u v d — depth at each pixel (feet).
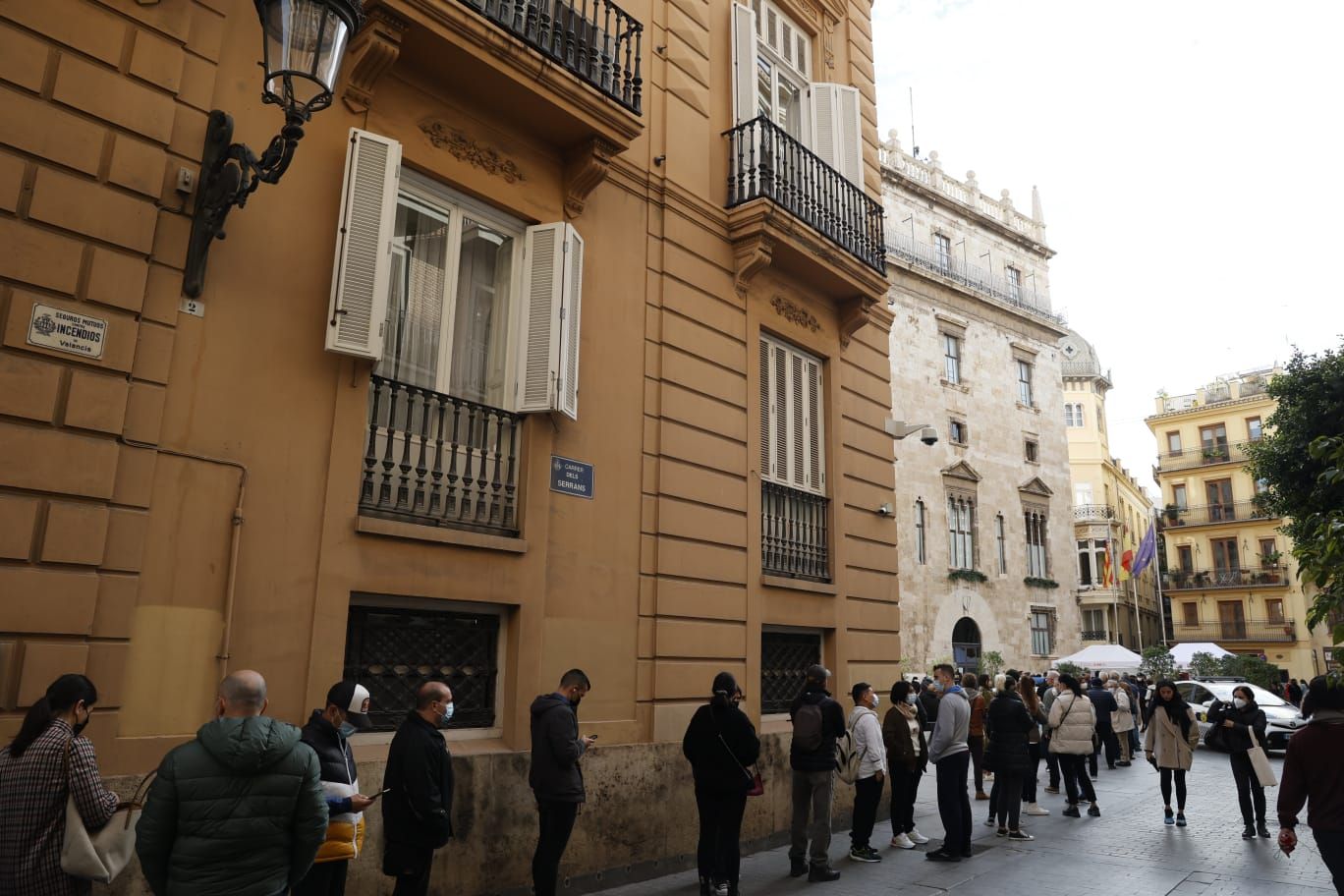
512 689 23.03
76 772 12.24
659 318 29.22
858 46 43.24
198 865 11.02
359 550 20.21
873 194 42.29
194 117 18.58
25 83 16.08
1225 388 171.63
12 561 14.99
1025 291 117.80
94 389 16.24
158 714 16.67
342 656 19.58
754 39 34.91
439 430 22.48
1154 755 34.37
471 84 23.75
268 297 19.51
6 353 15.31
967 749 28.27
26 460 15.29
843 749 27.07
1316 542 16.16
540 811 19.93
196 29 18.93
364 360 20.79
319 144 20.94
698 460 29.50
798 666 33.63
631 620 26.45
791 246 33.04
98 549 15.97
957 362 105.50
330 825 15.02
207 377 18.29
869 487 38.09
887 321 41.34
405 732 16.78
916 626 91.40
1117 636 145.69
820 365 36.96
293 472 19.36
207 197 18.06
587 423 26.17
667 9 32.14
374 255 20.59
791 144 35.04
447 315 23.81
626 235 28.63
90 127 16.83
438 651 22.27
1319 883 24.81
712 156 32.83
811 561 34.27
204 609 17.60
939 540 96.48
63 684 12.88
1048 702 55.21
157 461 17.33
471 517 22.94
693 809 26.73
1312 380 74.43
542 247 25.31
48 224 16.06
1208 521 164.76
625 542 26.68
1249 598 157.07
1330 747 17.03
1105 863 27.27
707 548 29.25
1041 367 116.88
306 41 16.15
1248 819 31.30
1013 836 31.22
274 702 18.39
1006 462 107.45
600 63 27.32
